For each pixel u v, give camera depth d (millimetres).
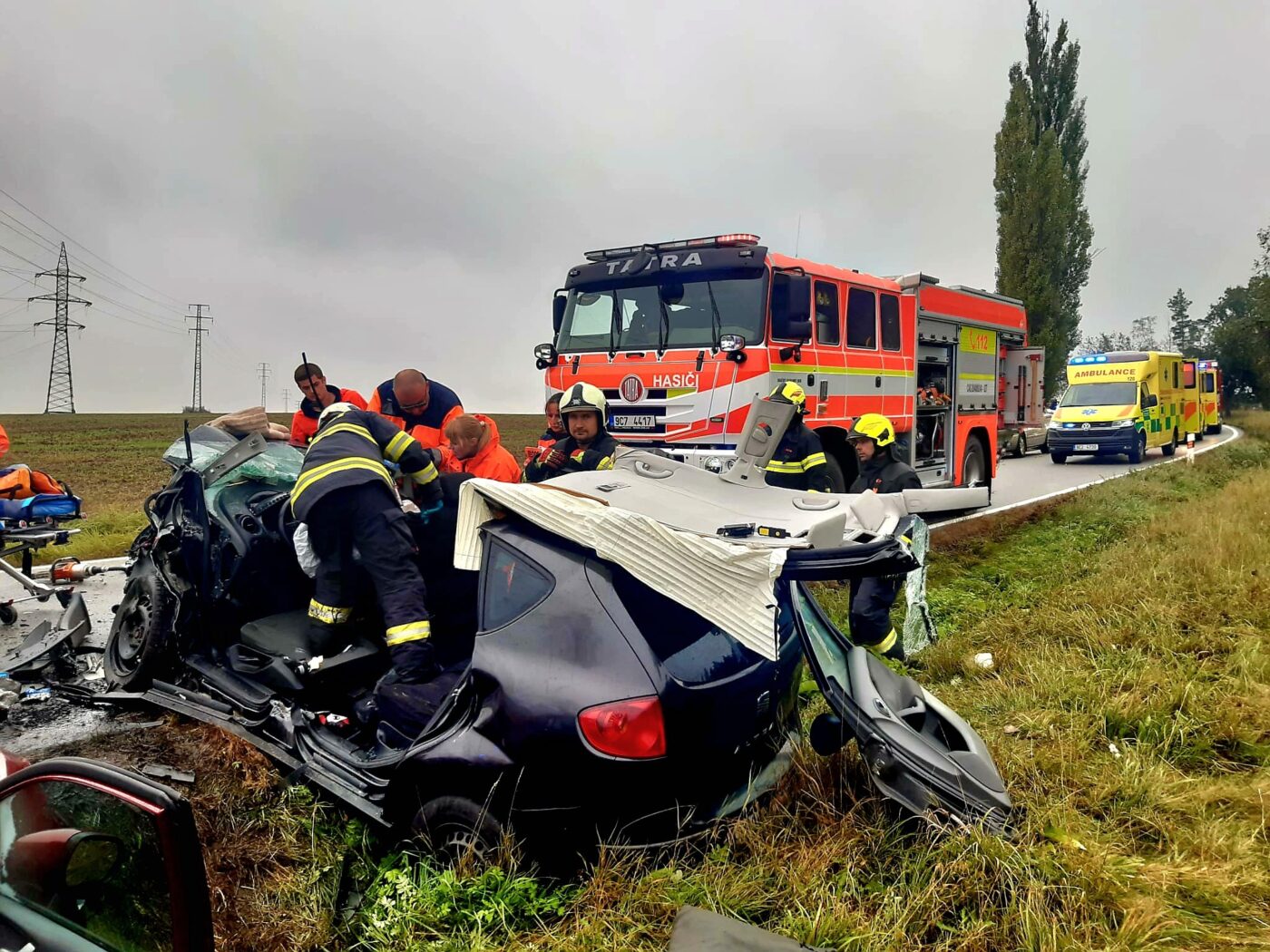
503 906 2812
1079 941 2650
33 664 4992
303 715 3814
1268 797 3574
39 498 6746
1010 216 32656
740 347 8180
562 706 2842
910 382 11086
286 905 3096
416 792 3176
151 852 1841
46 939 2041
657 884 2859
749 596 2805
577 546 3094
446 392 6547
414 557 4012
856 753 3568
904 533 4578
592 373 9203
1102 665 5129
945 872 2871
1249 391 51000
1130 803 3551
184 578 4547
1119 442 20484
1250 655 4984
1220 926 2809
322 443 4164
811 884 2893
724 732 3045
